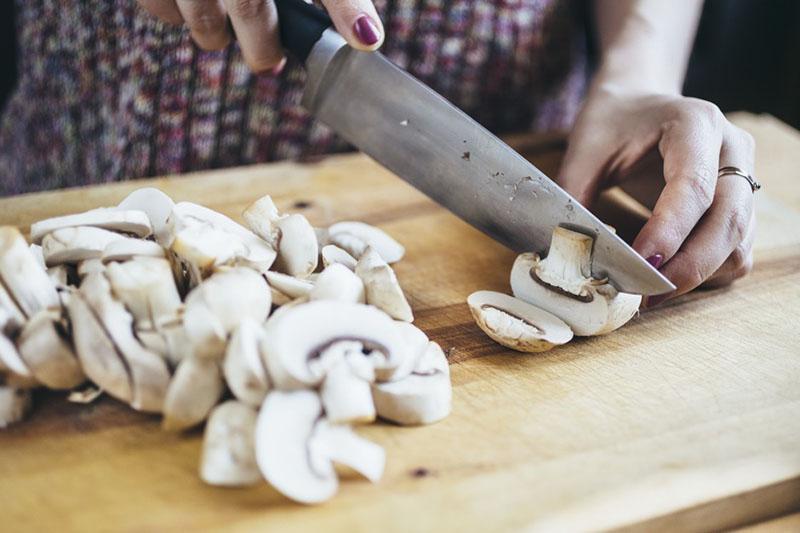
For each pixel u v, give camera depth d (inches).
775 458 32.1
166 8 46.5
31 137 63.0
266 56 44.6
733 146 42.3
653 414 34.4
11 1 71.3
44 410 33.1
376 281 35.8
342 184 51.9
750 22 75.5
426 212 49.6
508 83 59.9
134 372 31.0
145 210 39.7
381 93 43.2
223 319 31.4
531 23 58.4
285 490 28.6
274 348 30.0
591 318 38.3
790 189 54.5
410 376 33.5
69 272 36.5
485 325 37.8
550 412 34.4
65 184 63.1
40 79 59.9
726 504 30.5
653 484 30.6
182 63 53.6
